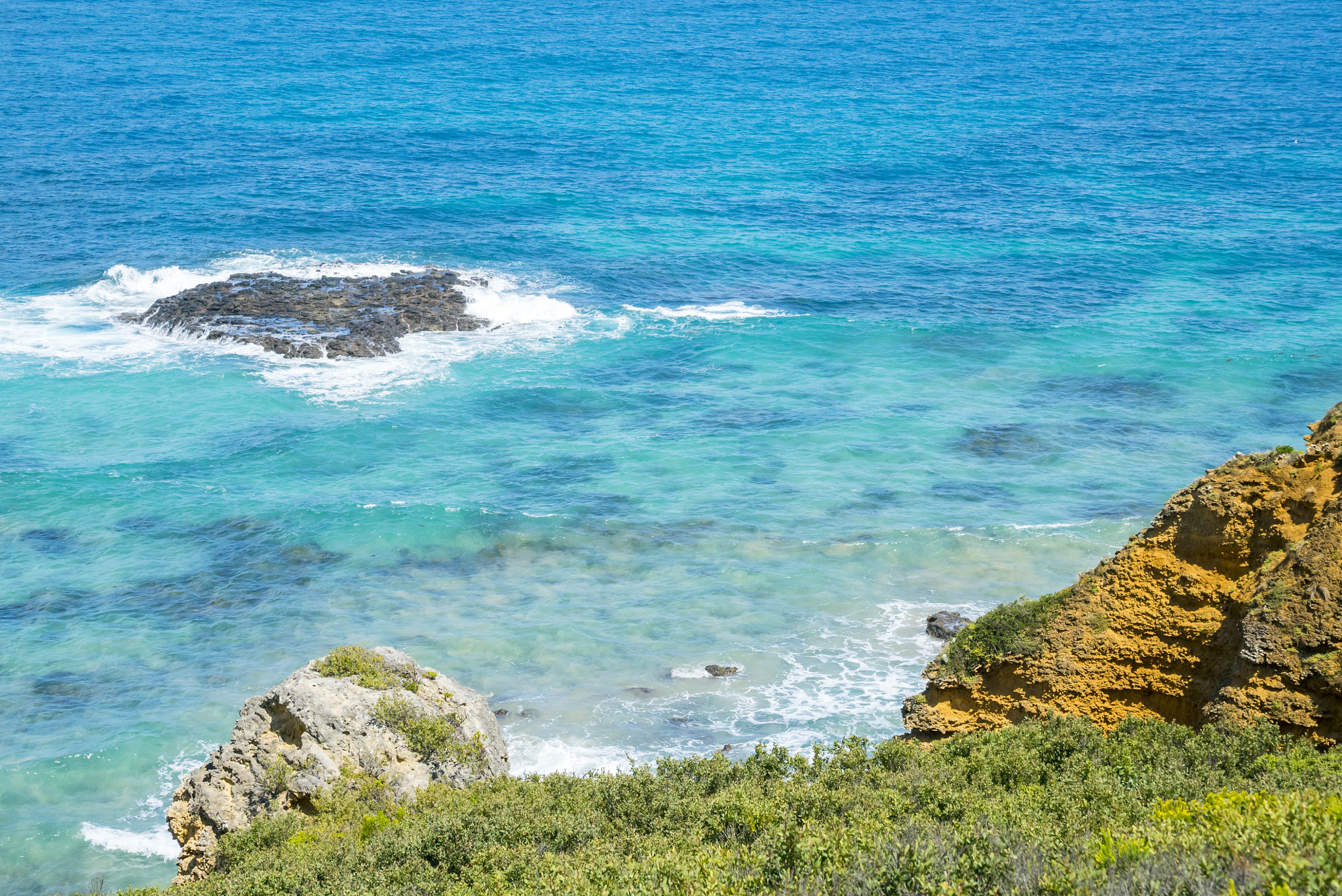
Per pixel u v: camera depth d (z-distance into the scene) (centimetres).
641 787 1802
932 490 4094
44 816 2481
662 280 6919
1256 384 5156
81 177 8856
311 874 1558
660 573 3544
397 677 2342
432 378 5272
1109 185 9481
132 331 5822
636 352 5703
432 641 3173
